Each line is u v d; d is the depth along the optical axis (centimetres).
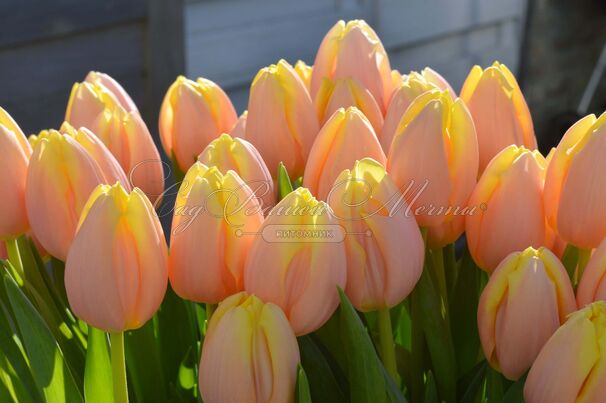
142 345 72
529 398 63
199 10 254
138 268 63
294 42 271
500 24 302
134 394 74
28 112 191
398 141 67
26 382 69
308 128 75
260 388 62
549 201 68
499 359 66
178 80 81
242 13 262
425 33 291
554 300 64
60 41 190
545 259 65
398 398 65
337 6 277
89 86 80
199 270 64
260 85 74
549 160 70
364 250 65
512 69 302
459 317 76
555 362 61
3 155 68
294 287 63
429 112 66
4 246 76
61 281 79
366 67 79
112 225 62
